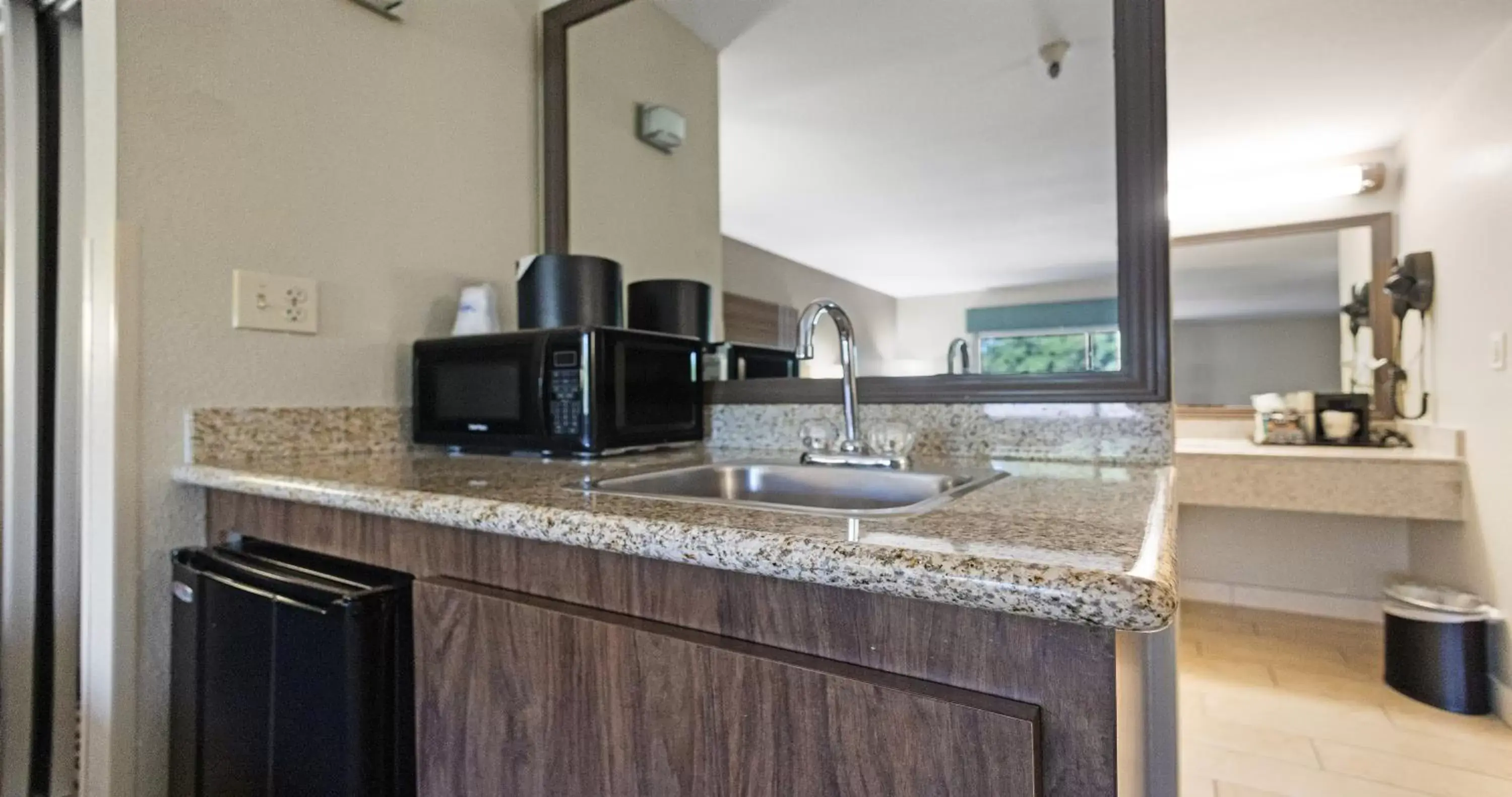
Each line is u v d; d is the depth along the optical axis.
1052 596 0.41
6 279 1.27
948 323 1.30
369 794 0.78
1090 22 1.19
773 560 0.52
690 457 1.29
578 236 1.67
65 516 1.26
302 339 1.24
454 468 1.10
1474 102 2.04
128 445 1.03
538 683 0.66
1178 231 2.88
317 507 0.93
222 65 1.13
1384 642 2.12
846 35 1.42
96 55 1.05
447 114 1.50
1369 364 2.61
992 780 0.44
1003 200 1.26
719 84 1.54
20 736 1.24
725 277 1.53
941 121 1.33
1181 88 2.19
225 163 1.13
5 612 1.24
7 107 1.25
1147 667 0.45
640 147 1.62
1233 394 2.80
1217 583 2.87
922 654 0.49
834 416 1.37
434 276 1.46
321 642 0.81
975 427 1.23
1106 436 1.13
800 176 1.46
